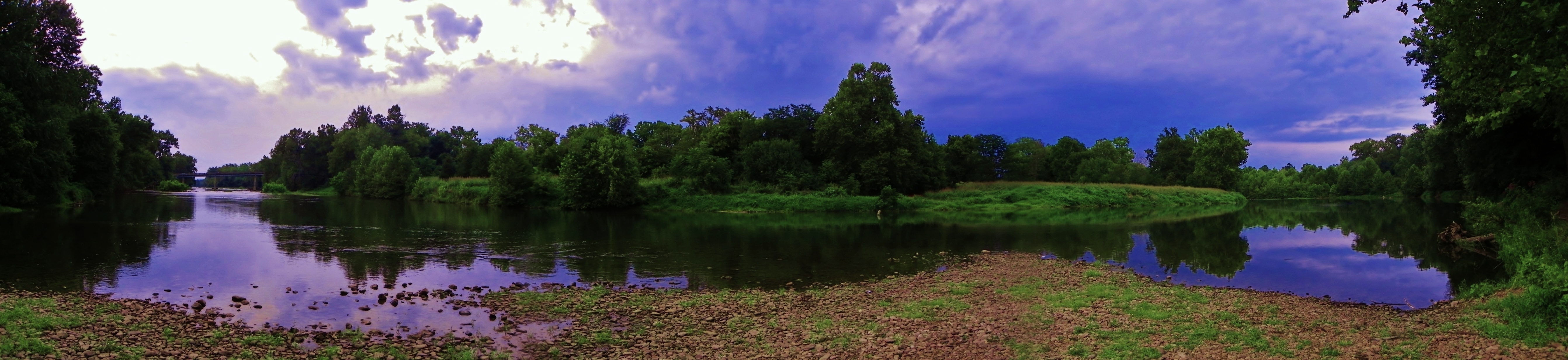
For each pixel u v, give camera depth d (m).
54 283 17.25
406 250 26.33
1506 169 36.91
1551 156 34.41
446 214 50.09
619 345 12.02
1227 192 86.12
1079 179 91.69
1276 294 16.73
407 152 93.56
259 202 65.75
